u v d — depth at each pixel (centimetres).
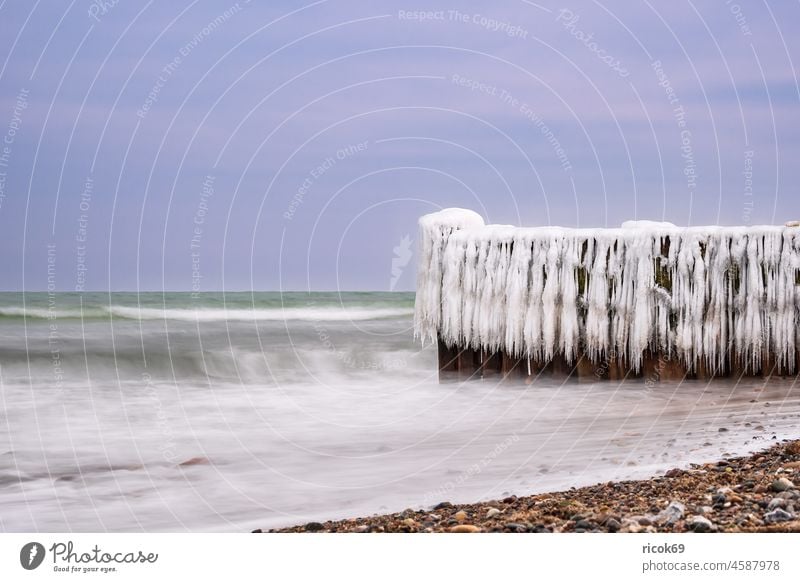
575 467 934
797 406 1192
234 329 2412
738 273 1266
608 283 1290
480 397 1324
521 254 1319
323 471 975
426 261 1380
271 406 1409
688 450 979
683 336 1270
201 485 927
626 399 1269
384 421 1252
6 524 798
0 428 1227
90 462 1033
